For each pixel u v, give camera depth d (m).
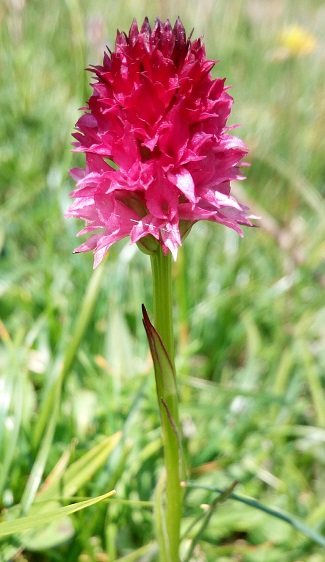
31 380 0.12
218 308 0.14
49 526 0.09
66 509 0.07
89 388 0.12
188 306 0.14
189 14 0.24
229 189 0.07
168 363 0.07
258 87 0.21
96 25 0.17
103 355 0.13
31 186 0.17
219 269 0.16
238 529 0.10
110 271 0.14
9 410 0.10
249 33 0.23
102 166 0.07
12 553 0.08
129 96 0.06
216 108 0.07
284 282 0.15
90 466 0.09
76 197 0.07
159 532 0.08
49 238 0.12
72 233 0.14
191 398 0.13
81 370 0.12
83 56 0.12
